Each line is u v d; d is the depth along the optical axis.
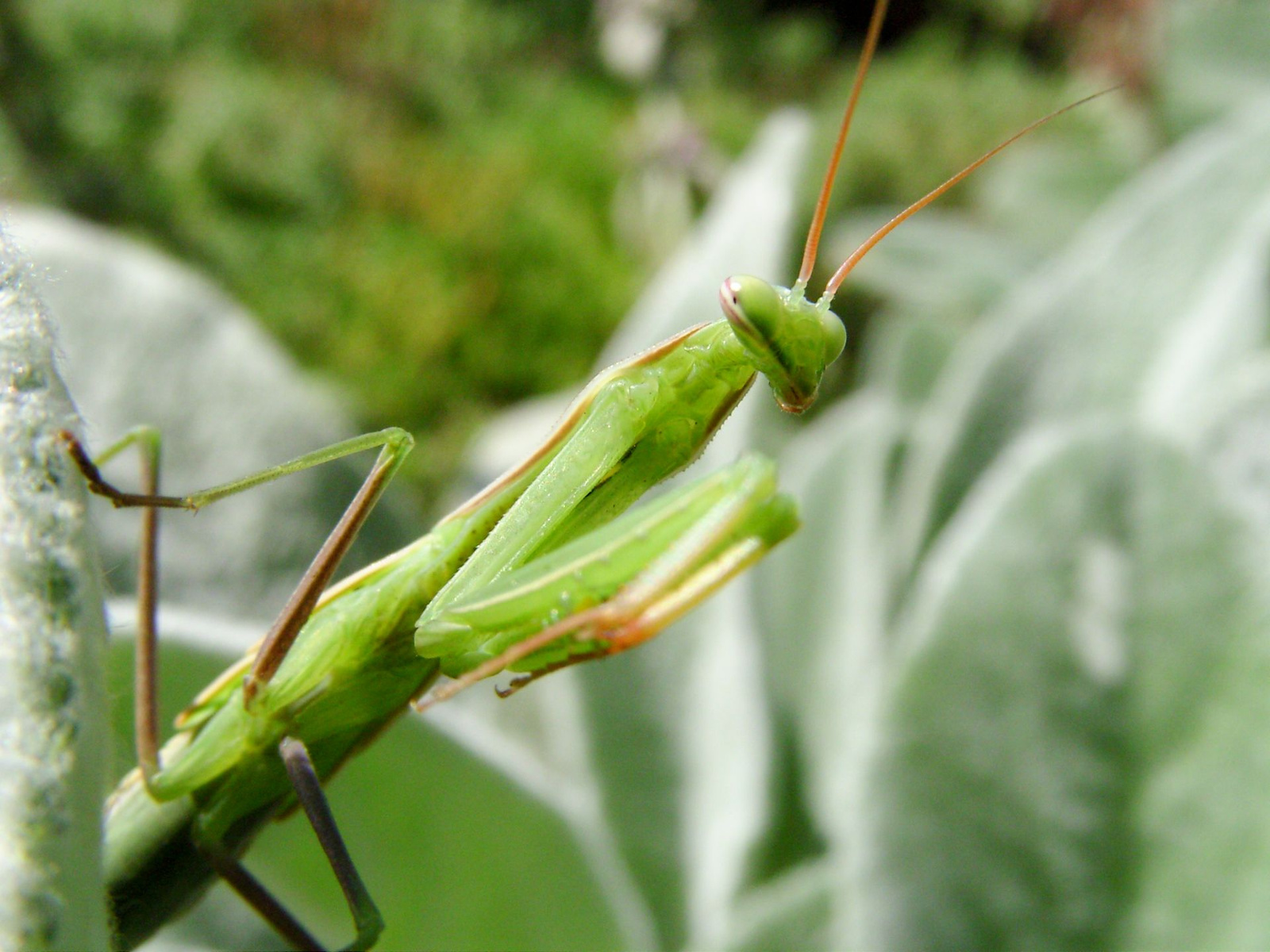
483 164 0.79
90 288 0.17
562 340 0.69
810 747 0.19
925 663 0.15
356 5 0.87
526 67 0.99
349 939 0.15
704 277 0.20
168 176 0.69
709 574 0.12
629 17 1.04
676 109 0.81
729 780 0.18
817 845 0.19
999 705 0.15
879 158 0.68
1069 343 0.20
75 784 0.08
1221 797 0.15
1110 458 0.15
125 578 0.17
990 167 0.67
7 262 0.10
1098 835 0.15
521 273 0.70
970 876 0.15
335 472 0.18
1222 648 0.15
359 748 0.13
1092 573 0.15
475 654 0.13
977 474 0.20
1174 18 0.31
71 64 0.71
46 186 0.63
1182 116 0.31
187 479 0.17
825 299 0.14
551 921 0.16
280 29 0.84
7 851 0.08
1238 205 0.20
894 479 0.23
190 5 0.80
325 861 0.15
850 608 0.20
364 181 0.75
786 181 0.20
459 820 0.16
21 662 0.09
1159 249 0.20
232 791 0.13
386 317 0.66
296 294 0.66
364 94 0.83
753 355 0.13
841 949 0.16
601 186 0.80
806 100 1.01
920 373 0.28
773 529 0.12
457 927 0.16
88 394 0.17
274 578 0.17
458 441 0.61
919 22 1.17
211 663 0.15
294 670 0.13
